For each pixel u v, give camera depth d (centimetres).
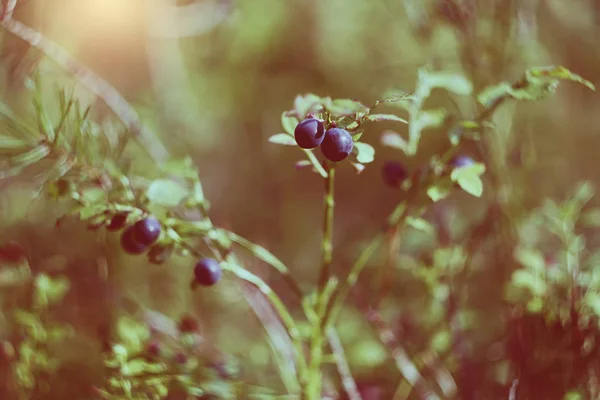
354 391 40
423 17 46
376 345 43
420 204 37
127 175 37
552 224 41
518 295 41
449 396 41
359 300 44
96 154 37
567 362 38
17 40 41
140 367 37
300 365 37
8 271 41
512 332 39
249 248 36
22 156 36
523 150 45
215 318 50
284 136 34
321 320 37
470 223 45
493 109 36
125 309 45
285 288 51
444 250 43
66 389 42
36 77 37
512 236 43
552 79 35
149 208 36
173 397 40
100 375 42
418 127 37
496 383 41
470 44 44
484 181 45
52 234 45
